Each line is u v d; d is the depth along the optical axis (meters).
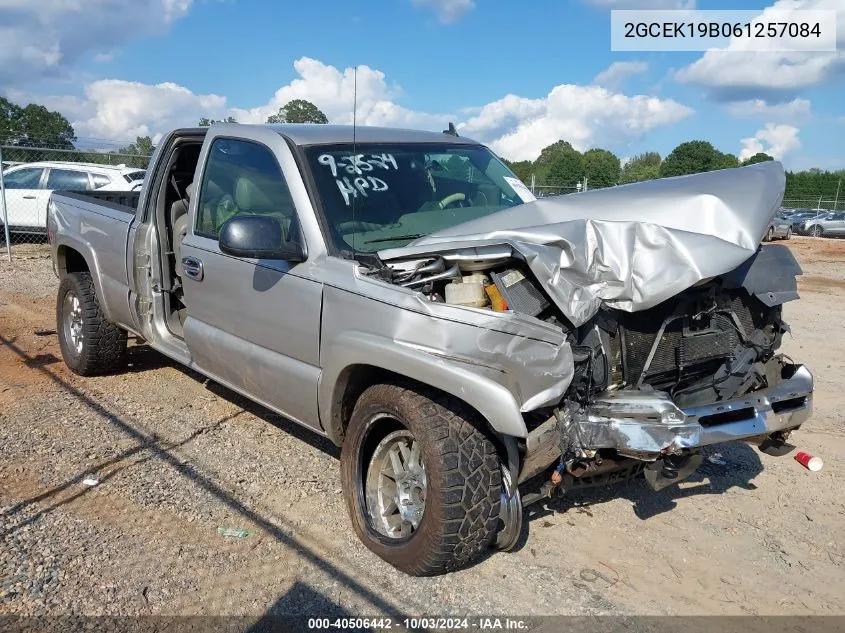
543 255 3.10
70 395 5.70
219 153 4.55
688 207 3.45
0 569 3.28
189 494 4.07
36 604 3.05
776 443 3.85
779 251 3.83
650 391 3.22
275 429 5.07
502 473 3.22
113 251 5.46
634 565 3.54
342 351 3.46
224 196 4.42
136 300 5.30
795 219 32.16
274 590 3.23
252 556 3.48
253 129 4.33
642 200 3.54
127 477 4.26
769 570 3.52
